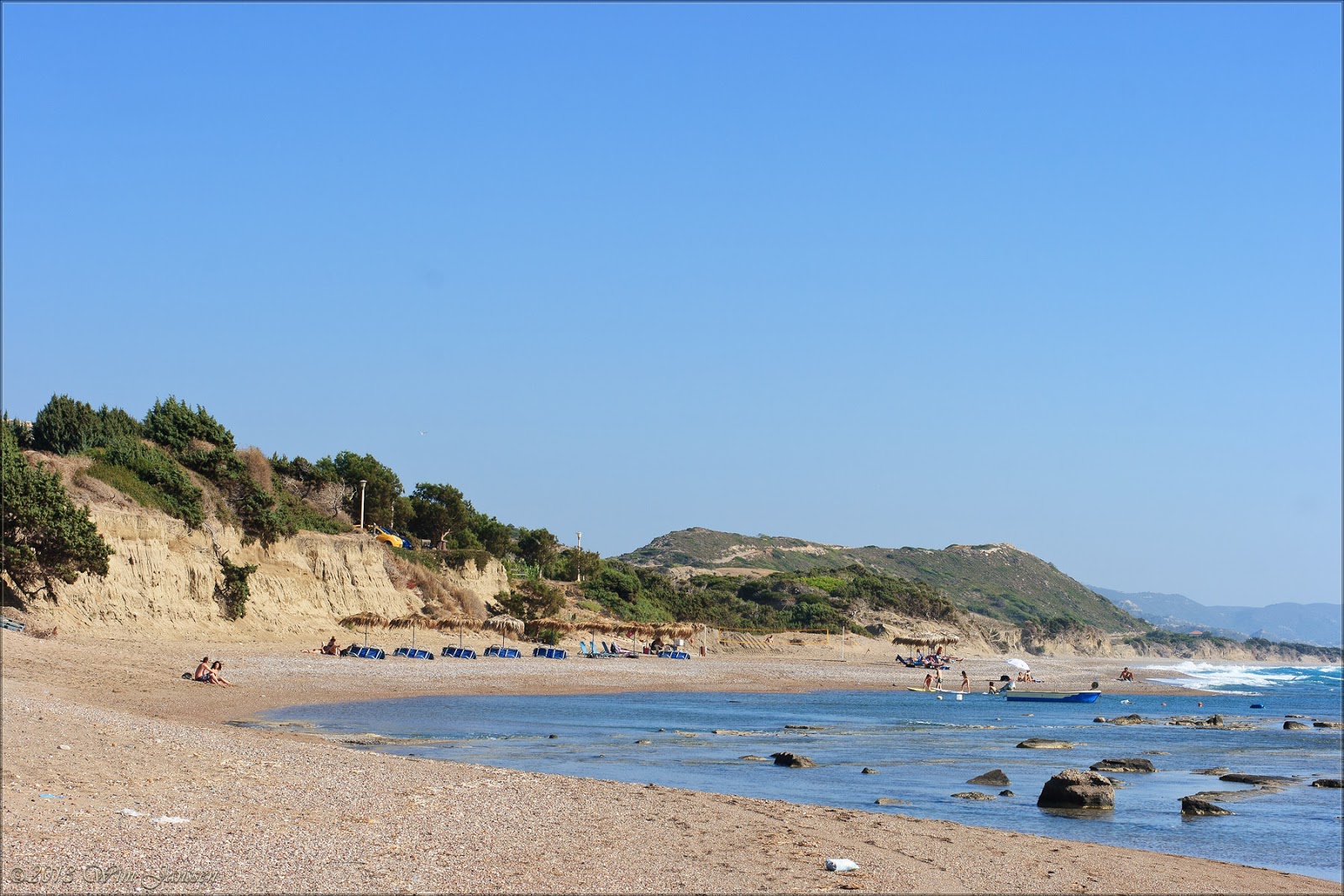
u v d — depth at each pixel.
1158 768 34.81
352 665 60.78
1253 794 29.52
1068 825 23.94
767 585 199.12
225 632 66.56
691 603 152.12
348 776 20.94
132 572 61.53
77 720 25.44
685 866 14.98
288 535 81.31
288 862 13.54
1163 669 155.25
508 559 128.75
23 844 13.40
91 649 49.25
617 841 16.31
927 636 186.50
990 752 37.31
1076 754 37.56
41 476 54.06
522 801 19.38
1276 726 54.31
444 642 83.06
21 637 46.44
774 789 26.55
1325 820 25.95
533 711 46.41
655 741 36.22
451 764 24.14
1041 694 73.25
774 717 49.44
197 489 72.50
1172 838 23.11
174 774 19.39
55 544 52.97
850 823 19.75
